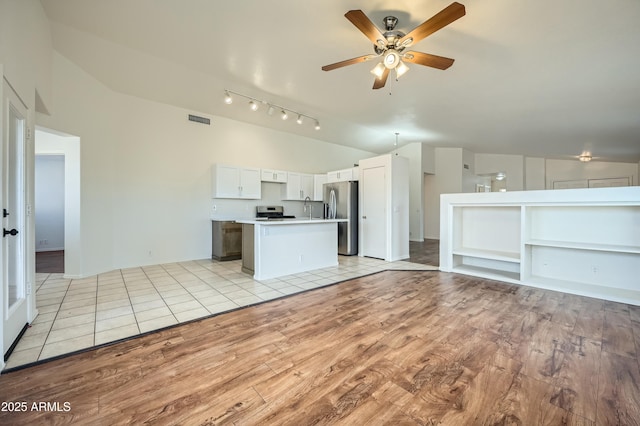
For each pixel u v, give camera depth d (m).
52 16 3.06
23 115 2.39
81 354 2.00
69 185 4.01
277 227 4.18
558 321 2.57
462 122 5.96
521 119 5.47
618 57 3.22
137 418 1.40
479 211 4.54
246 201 6.26
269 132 6.65
